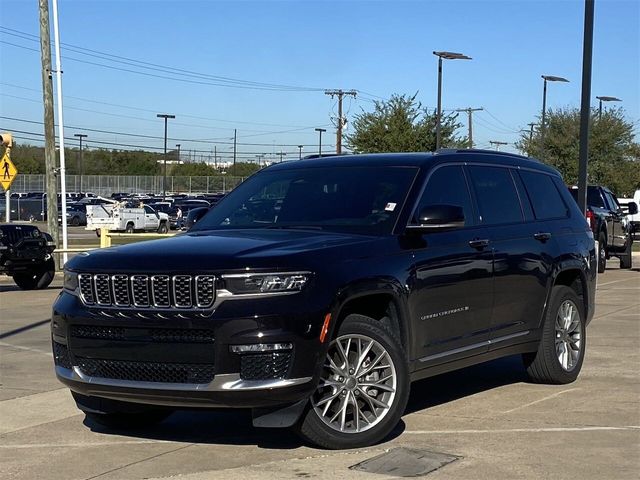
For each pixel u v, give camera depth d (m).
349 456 5.80
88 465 5.82
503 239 7.39
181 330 5.49
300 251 5.74
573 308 8.31
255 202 7.29
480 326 7.09
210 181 105.75
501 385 8.19
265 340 5.38
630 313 13.12
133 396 5.67
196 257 5.63
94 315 5.75
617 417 6.85
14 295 17.80
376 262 6.08
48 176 25.38
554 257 8.01
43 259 19.08
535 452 5.88
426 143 44.88
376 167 7.15
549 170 8.73
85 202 61.94
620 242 22.97
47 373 9.18
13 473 5.66
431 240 6.62
